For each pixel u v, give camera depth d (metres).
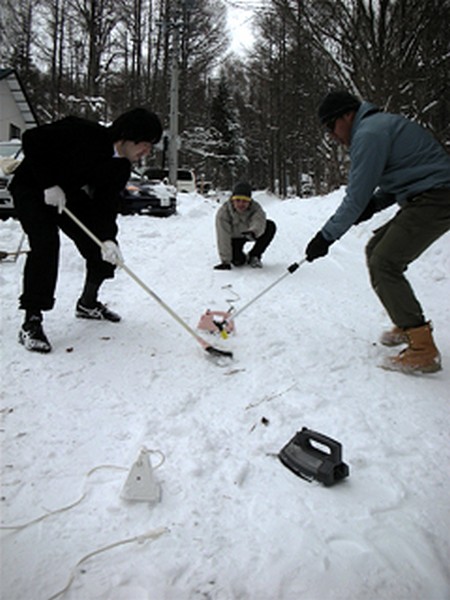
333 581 1.47
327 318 4.18
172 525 1.67
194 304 4.43
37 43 31.39
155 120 3.22
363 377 2.98
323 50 10.07
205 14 29.77
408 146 2.86
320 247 3.15
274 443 2.23
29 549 1.53
